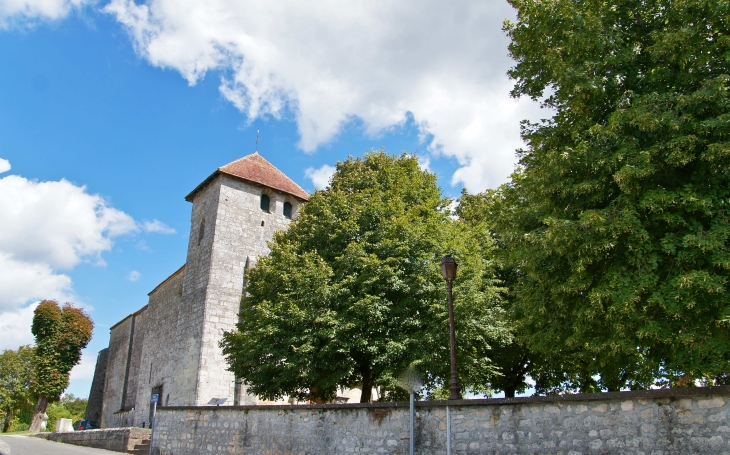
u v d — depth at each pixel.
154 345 37.97
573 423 8.89
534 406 9.34
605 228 10.24
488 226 22.48
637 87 12.04
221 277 30.30
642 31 12.74
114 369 51.47
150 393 36.03
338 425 11.91
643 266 10.37
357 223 20.69
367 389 19.20
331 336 17.03
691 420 7.95
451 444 9.95
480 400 9.84
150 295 42.03
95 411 54.50
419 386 16.56
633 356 13.48
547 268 11.99
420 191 22.38
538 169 12.85
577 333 11.74
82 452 21.19
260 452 13.59
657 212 10.35
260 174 34.16
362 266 18.53
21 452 19.95
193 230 33.75
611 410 8.61
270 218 33.38
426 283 18.20
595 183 11.06
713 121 9.78
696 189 10.31
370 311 17.27
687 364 10.30
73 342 51.47
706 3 10.79
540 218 12.32
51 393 49.59
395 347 17.09
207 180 33.09
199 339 28.92
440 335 17.34
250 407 14.37
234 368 20.17
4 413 51.19
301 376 17.70
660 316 10.79
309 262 19.36
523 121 14.41
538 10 12.99
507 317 17.88
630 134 11.20
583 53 12.20
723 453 7.59
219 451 14.91
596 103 12.05
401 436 10.70
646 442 8.20
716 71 11.09
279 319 18.44
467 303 17.59
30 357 50.88
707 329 10.05
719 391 7.76
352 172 24.05
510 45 14.35
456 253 19.00
